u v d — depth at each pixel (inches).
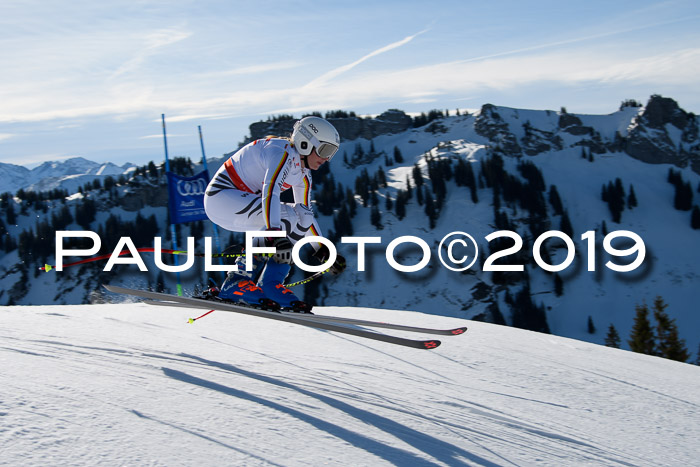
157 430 86.8
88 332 171.0
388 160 7003.0
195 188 363.9
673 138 6515.8
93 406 93.4
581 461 112.7
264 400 110.4
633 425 153.4
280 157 141.9
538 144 6574.8
